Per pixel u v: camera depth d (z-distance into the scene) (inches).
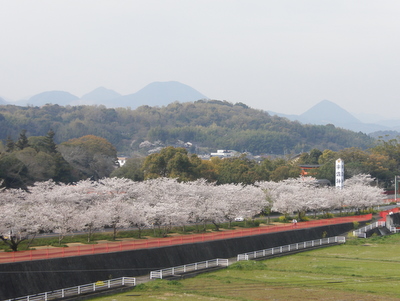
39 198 2529.5
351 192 4106.8
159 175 4106.8
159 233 2655.0
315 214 3806.6
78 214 2297.0
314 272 2101.4
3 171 3383.4
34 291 1593.3
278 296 1673.2
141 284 1761.8
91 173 5036.9
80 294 1584.6
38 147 4274.1
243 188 3673.7
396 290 1772.9
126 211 2439.7
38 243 2186.3
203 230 2903.5
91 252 1892.2
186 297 1635.1
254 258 2358.5
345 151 6432.1
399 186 6058.1
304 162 7052.2
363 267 2228.1
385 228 3577.8
